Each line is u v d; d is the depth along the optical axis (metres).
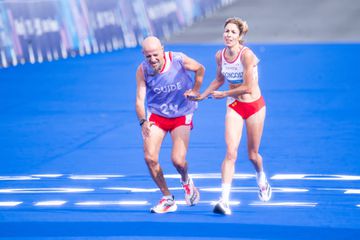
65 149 29.55
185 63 19.72
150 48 18.95
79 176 24.64
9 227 18.31
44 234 17.62
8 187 23.16
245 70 19.56
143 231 17.73
